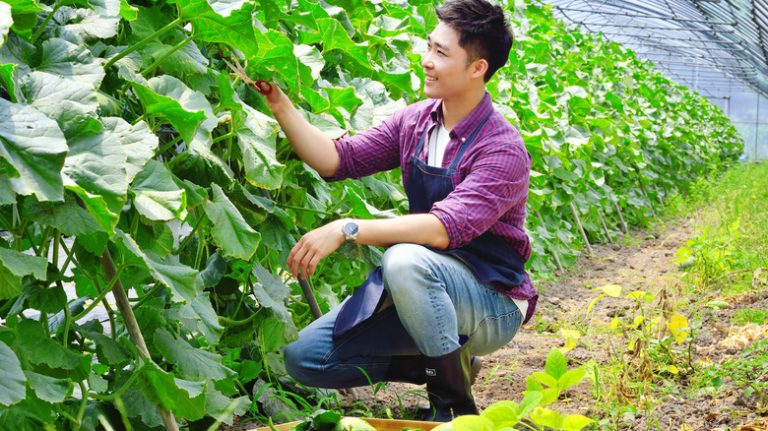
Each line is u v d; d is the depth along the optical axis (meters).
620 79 10.80
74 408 2.12
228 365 2.98
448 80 2.77
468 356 2.77
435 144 2.91
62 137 1.54
